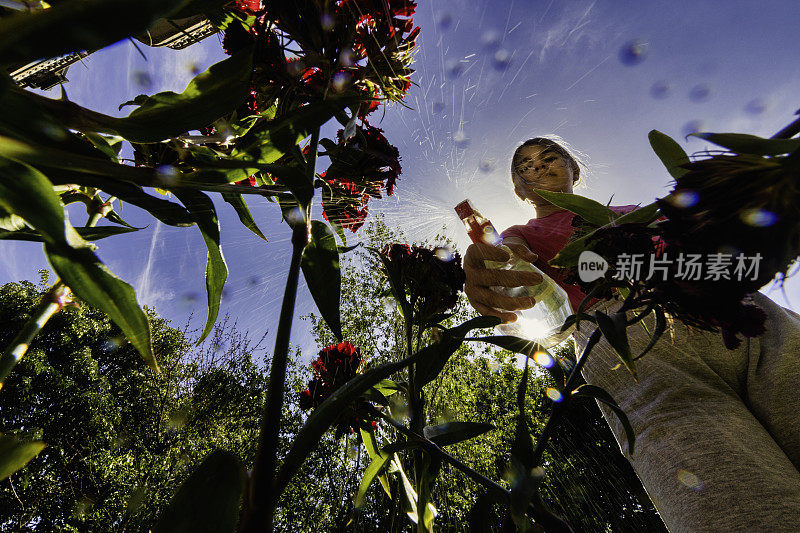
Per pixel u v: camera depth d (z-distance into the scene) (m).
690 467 0.77
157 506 6.03
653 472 0.85
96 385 9.97
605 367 1.02
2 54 0.20
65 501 6.82
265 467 0.29
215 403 8.10
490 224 0.94
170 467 7.17
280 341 0.34
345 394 0.35
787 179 0.27
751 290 0.30
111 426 8.97
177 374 8.38
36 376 9.13
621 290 0.41
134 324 0.29
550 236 1.18
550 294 0.83
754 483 0.71
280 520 5.13
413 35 0.60
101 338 11.18
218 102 0.34
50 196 0.26
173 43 0.45
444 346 0.52
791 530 0.64
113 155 0.42
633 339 0.97
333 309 0.46
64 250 0.28
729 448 0.76
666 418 0.86
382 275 0.67
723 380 0.94
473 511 0.42
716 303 0.31
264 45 0.51
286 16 0.52
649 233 0.35
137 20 0.21
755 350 0.94
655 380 0.92
